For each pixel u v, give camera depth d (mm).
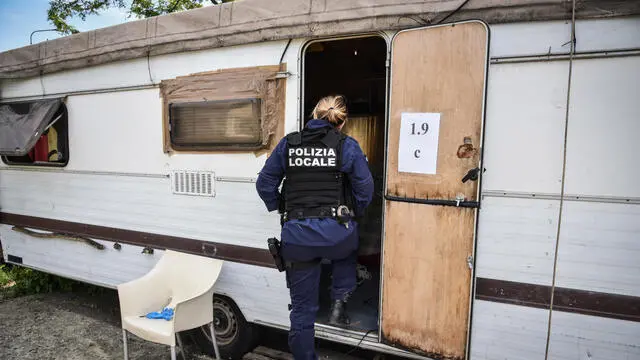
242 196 3100
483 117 2260
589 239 2201
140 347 3557
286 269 2529
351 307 3166
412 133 2455
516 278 2357
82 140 3902
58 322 4035
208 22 3105
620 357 2193
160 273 3164
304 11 2748
